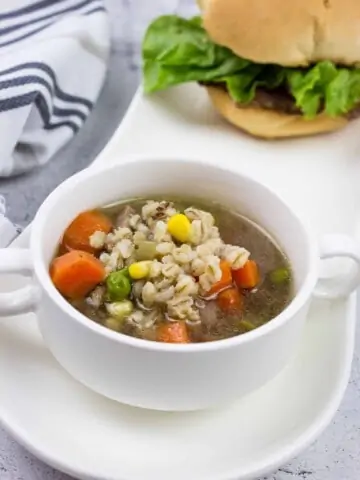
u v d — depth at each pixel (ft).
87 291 1.52
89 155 2.12
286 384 1.58
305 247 1.56
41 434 1.48
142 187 1.67
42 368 1.56
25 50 2.07
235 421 1.53
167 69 2.08
